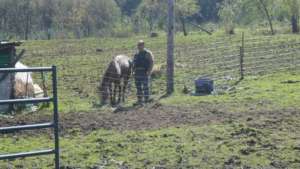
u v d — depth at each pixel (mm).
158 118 14555
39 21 69438
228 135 12289
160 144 11648
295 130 12703
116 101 18531
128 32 70000
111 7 72562
